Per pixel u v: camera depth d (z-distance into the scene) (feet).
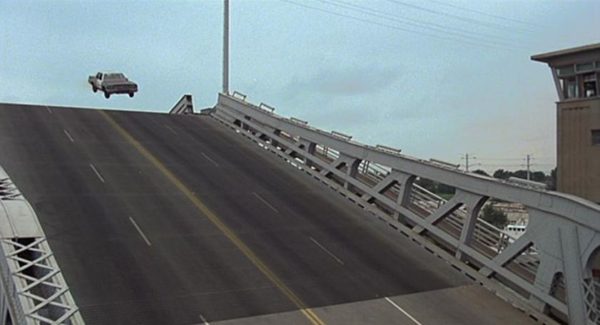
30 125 120.67
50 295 53.21
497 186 78.48
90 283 59.98
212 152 123.13
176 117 154.81
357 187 106.01
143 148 116.47
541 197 72.02
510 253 74.84
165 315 55.77
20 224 59.98
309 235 83.97
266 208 92.58
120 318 54.03
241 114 148.25
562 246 68.44
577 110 89.40
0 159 95.09
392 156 99.14
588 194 87.04
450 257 82.58
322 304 62.75
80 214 77.61
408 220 94.12
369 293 67.41
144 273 63.93
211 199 92.48
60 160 99.55
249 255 73.15
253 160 122.11
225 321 56.29
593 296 65.36
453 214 90.38
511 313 68.28
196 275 65.36
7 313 52.54
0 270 55.06
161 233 75.66
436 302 67.72
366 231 90.17
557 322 67.41
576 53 89.45
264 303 61.05
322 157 119.34
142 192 90.17
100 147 111.96
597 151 86.63
